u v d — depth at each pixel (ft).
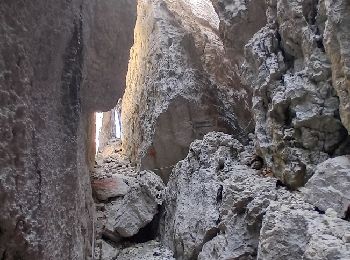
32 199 7.36
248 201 12.21
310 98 11.95
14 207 6.77
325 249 7.90
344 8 9.77
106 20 13.00
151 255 14.93
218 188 13.92
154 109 20.02
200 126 19.61
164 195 16.84
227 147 15.56
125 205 16.72
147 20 22.57
